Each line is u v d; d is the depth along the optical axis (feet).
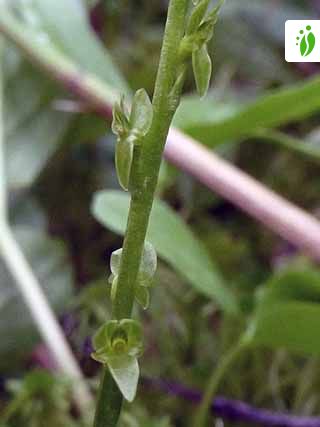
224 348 0.66
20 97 0.81
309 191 0.88
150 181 0.26
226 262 0.78
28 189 0.80
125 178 0.26
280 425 0.60
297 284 0.54
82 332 0.67
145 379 0.63
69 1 0.83
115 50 0.98
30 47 0.78
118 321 0.26
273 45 0.99
